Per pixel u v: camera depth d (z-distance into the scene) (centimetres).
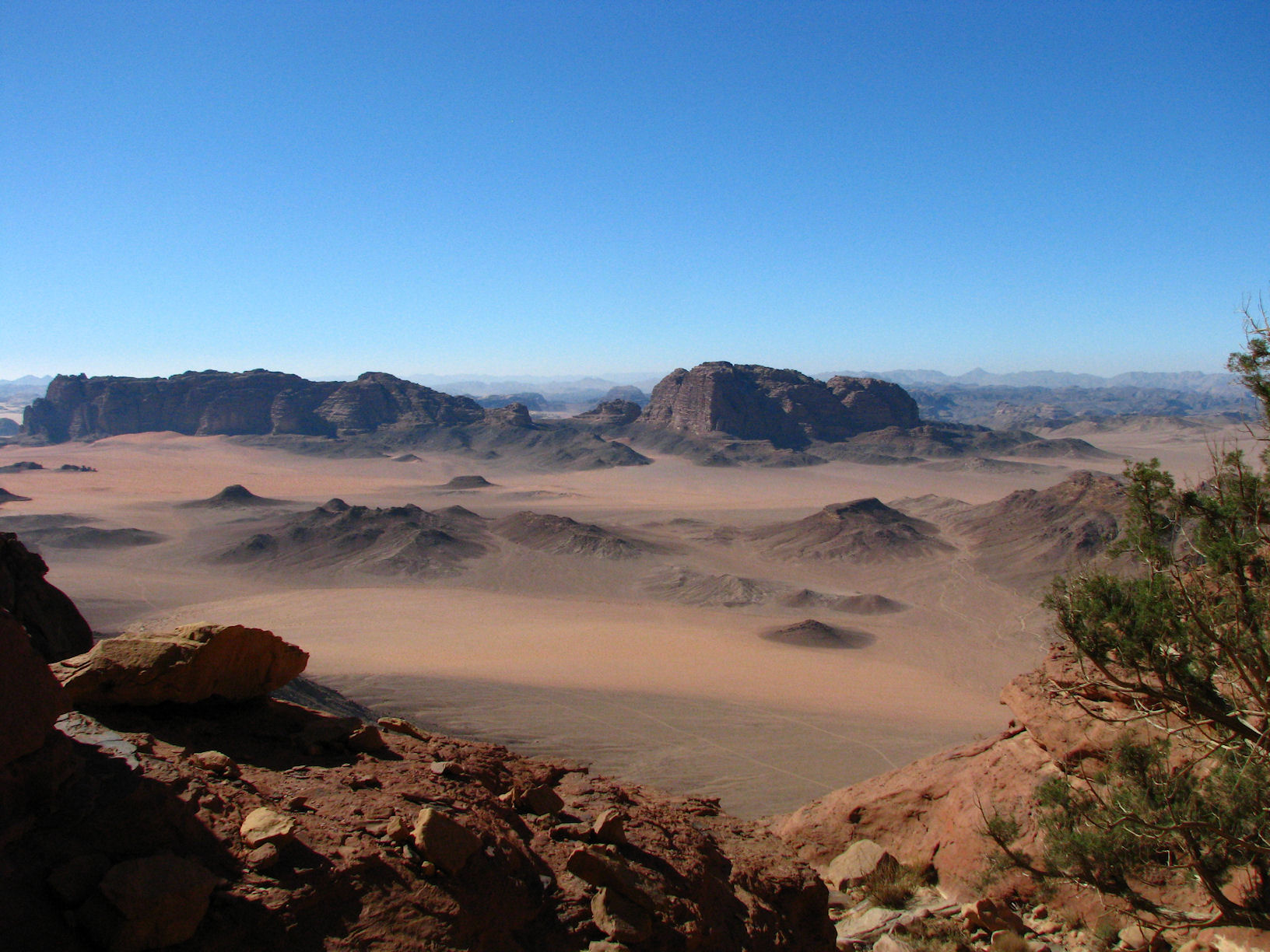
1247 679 879
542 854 736
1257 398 937
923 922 1091
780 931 820
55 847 520
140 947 469
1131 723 1159
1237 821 917
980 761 1393
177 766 659
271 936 516
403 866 611
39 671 570
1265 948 862
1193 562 986
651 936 673
